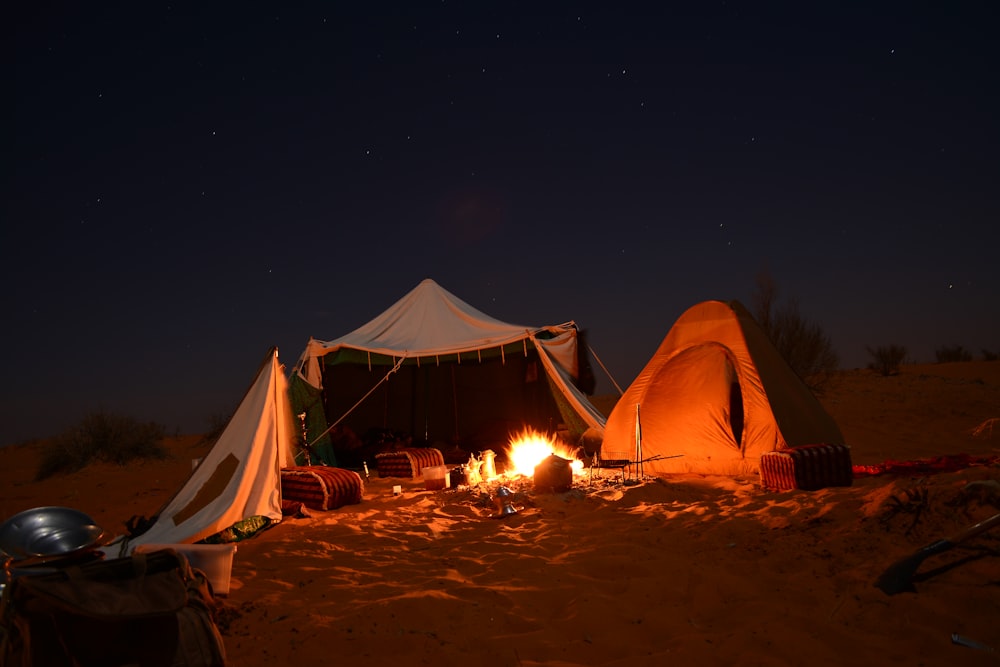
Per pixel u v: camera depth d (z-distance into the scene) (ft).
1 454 58.34
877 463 30.86
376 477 34.88
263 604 14.34
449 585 15.40
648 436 31.09
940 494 16.26
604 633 12.41
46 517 10.06
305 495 25.11
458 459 37.83
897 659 10.63
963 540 12.82
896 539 15.28
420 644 12.16
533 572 16.07
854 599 12.71
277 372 23.50
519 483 28.73
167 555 9.25
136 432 47.70
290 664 11.50
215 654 8.87
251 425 22.25
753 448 27.76
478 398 44.88
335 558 17.99
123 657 8.33
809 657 10.82
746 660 10.80
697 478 28.25
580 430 37.91
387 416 44.62
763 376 27.76
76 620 8.20
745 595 13.67
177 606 8.57
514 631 12.76
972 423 42.19
